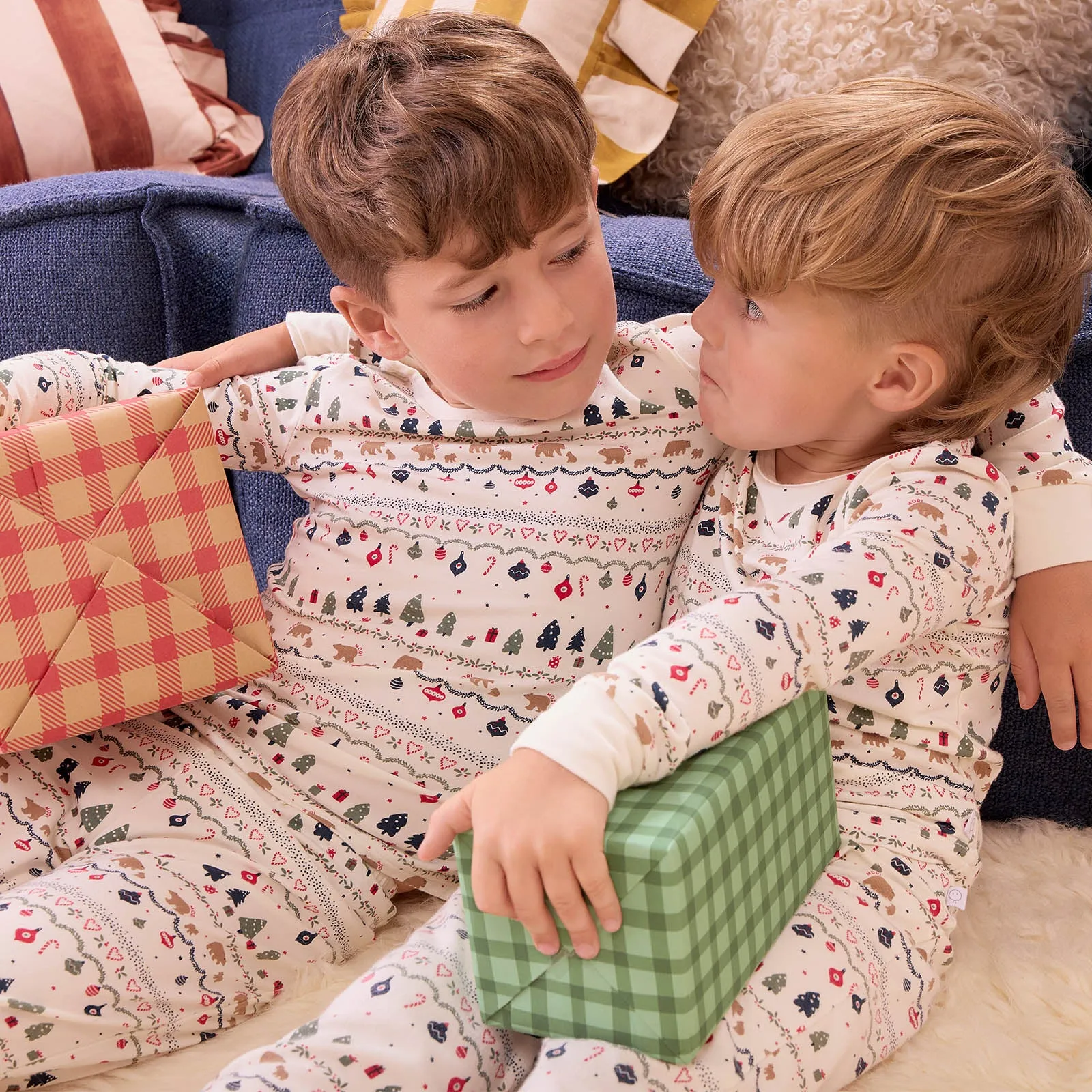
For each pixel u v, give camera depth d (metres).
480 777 0.62
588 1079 0.60
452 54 0.79
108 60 1.52
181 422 0.84
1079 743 0.93
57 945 0.71
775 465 0.87
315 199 0.81
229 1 1.77
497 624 0.86
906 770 0.79
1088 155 1.15
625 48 1.26
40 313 1.16
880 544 0.72
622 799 0.61
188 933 0.77
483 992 0.65
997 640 0.82
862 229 0.71
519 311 0.77
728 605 0.67
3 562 0.80
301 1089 0.62
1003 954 0.78
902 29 1.16
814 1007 0.66
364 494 0.91
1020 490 0.82
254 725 0.86
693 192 0.80
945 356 0.75
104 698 0.83
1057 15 1.15
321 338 1.00
